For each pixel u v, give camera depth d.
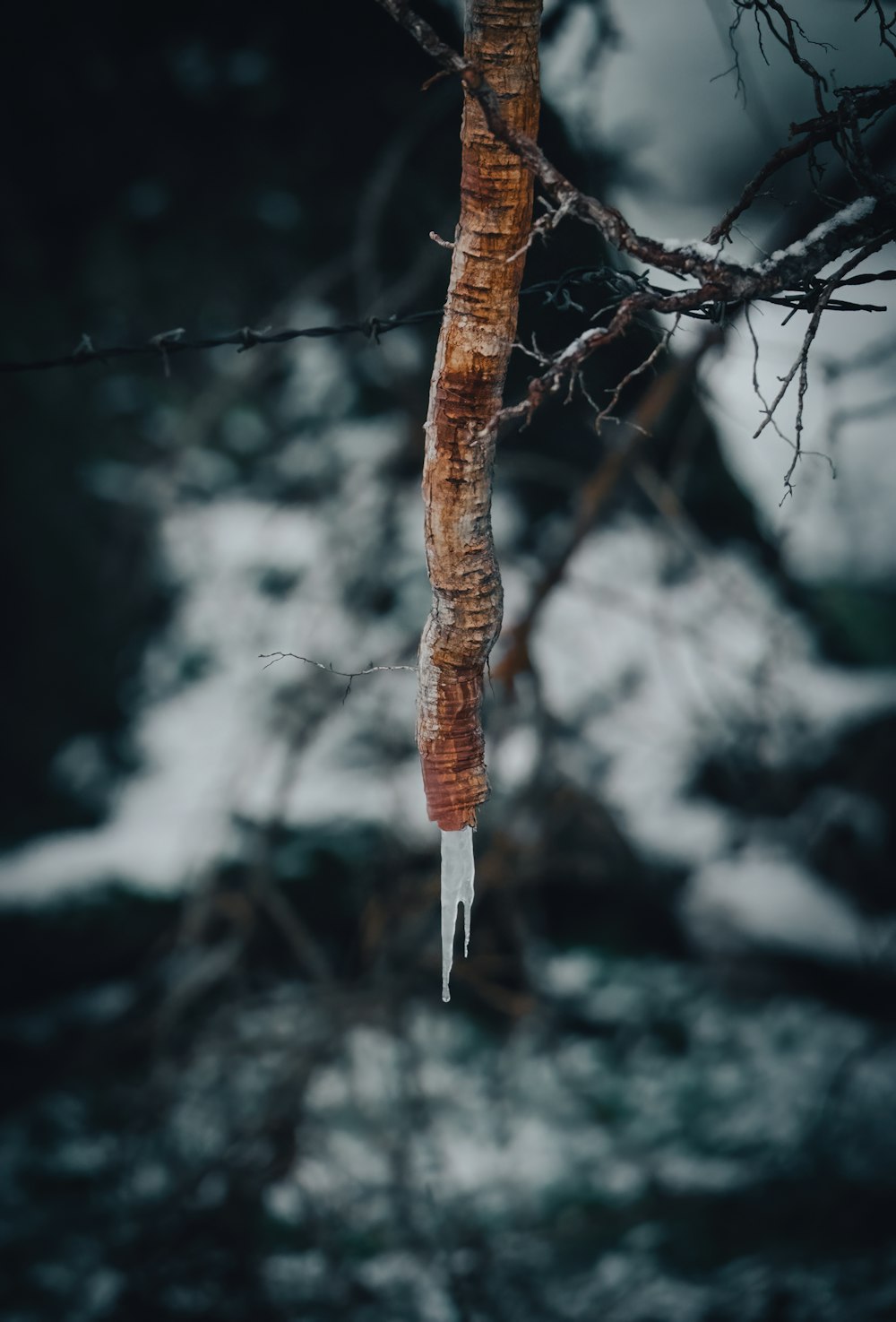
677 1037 8.40
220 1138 6.52
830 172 4.16
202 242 8.84
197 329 9.32
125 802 9.23
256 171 8.41
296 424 9.22
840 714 8.89
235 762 9.25
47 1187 6.88
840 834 8.88
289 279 8.71
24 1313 5.93
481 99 1.35
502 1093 7.49
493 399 1.43
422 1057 6.56
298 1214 6.27
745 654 8.55
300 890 8.29
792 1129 7.46
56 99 8.62
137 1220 6.04
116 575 9.57
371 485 7.10
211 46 8.28
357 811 8.63
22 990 8.36
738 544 9.73
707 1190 6.98
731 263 1.48
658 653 8.64
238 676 9.69
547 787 6.13
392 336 6.36
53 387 9.46
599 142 5.64
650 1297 6.02
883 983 8.38
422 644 1.50
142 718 9.68
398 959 6.16
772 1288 6.00
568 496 8.30
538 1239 6.58
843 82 5.86
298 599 7.81
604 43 5.25
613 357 5.50
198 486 9.83
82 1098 7.70
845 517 7.61
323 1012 6.17
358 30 7.59
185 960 8.16
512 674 5.80
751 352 5.12
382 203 5.98
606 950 9.11
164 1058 6.29
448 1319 5.72
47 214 9.25
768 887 8.90
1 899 8.36
